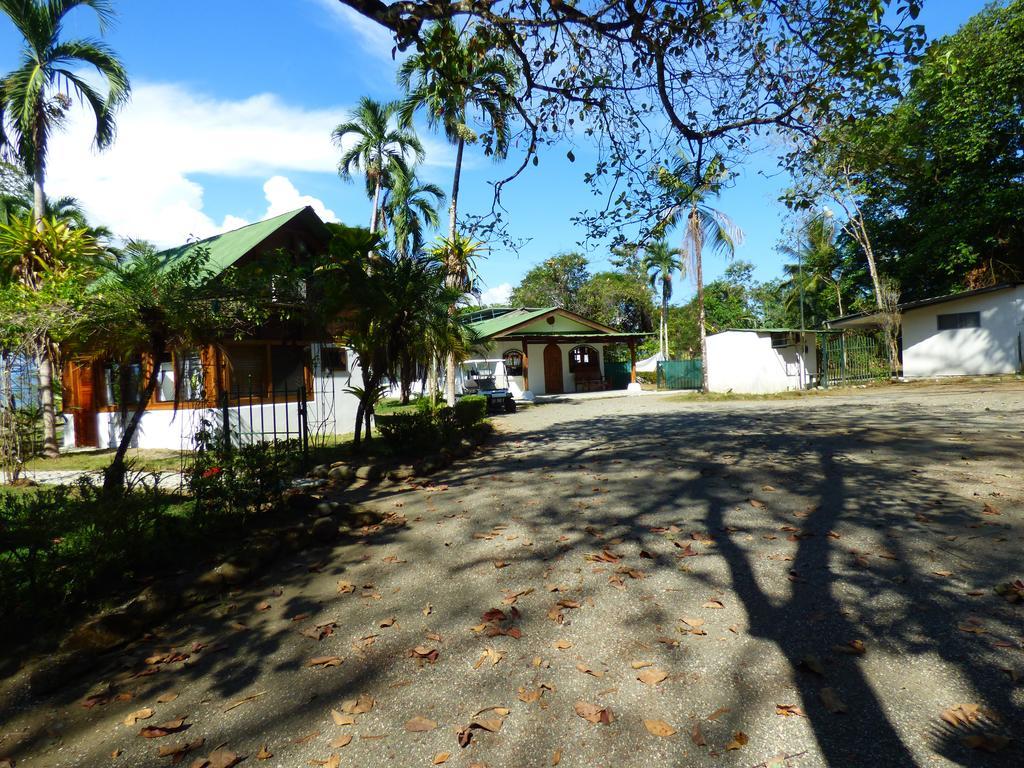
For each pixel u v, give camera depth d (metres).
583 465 8.53
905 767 2.14
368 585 4.18
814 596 3.62
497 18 5.52
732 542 4.70
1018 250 26.17
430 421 10.46
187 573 4.21
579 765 2.24
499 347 28.27
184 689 2.89
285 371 13.30
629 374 34.94
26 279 12.27
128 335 6.61
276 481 5.57
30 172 14.00
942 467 7.06
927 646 2.97
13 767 2.35
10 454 8.68
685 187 7.03
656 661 2.96
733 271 64.44
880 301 25.91
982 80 22.84
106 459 11.12
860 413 13.68
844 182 7.05
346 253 9.50
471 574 4.31
